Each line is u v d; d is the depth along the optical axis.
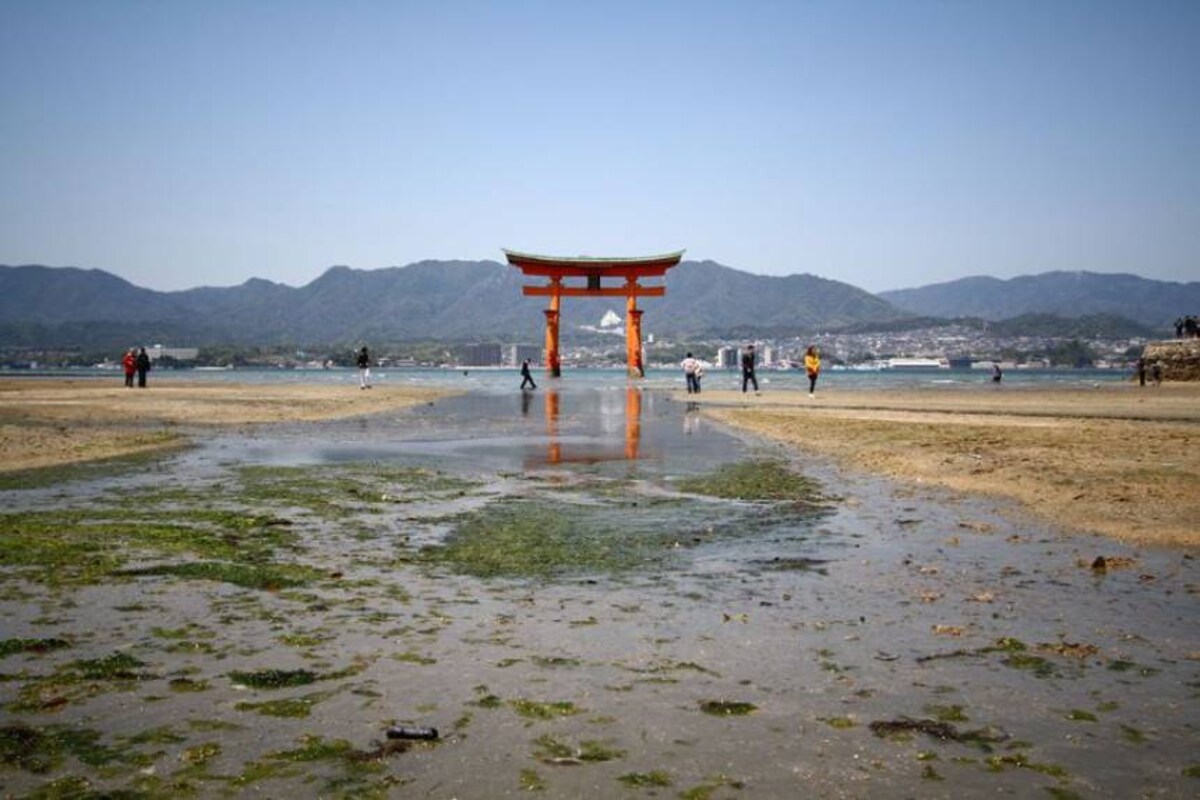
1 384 68.38
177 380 97.12
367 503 12.77
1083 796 3.82
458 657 5.77
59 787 3.87
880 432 24.69
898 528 10.86
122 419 30.61
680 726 4.61
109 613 6.77
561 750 4.31
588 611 6.98
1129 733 4.54
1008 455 17.88
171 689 5.12
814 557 9.16
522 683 5.27
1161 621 6.67
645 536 10.34
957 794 3.84
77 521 10.85
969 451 18.95
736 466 17.89
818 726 4.62
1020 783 3.95
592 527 10.92
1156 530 10.28
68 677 5.30
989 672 5.50
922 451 19.45
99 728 4.54
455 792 3.85
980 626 6.54
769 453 20.55
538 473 16.64
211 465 17.64
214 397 47.38
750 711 4.83
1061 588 7.73
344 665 5.59
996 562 8.87
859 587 7.82
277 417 33.38
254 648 5.92
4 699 4.94
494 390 65.50
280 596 7.39
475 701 4.96
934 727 4.61
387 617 6.76
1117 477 14.26
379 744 4.36
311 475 16.06
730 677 5.39
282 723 4.62
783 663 5.67
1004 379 116.94
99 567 8.31
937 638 6.24
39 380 88.31
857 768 4.11
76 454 19.22
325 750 4.29
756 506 12.67
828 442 22.80
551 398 51.78
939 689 5.19
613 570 8.53
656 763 4.16
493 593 7.58
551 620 6.71
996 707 4.90
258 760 4.16
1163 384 64.31
